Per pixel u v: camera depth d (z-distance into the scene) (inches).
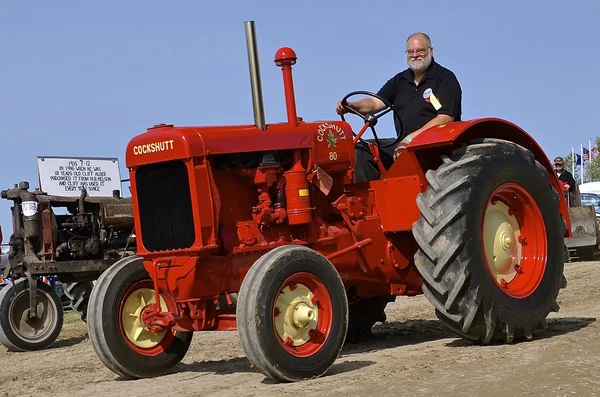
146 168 234.7
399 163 253.6
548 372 191.8
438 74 281.0
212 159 228.5
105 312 242.7
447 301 236.8
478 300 238.7
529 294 254.7
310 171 243.3
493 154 252.8
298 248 218.2
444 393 177.5
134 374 245.6
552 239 265.7
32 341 403.2
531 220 264.8
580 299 370.0
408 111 284.2
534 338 254.8
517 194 260.2
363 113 291.7
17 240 418.3
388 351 253.1
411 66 281.6
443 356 227.5
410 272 267.3
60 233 434.3
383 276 262.7
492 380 187.0
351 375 210.4
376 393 183.0
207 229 224.2
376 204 261.0
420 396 176.4
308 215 236.1
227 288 230.2
